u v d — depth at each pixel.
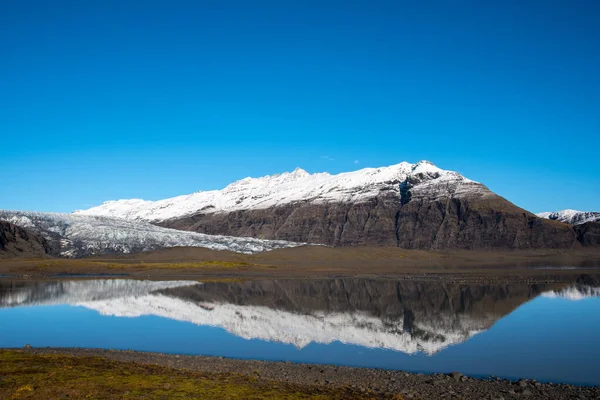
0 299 76.94
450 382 29.08
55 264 162.75
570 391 27.50
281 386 26.00
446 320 54.59
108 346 41.09
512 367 33.91
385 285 101.69
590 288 90.88
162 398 21.45
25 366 26.98
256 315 59.25
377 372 31.41
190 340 43.59
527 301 71.12
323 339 44.06
